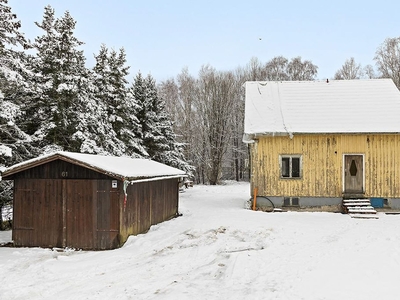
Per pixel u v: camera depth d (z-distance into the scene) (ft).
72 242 38.75
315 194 59.77
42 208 39.52
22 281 27.17
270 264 29.07
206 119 149.59
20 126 58.44
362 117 61.21
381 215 54.90
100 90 77.36
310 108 65.16
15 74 43.62
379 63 140.77
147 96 98.17
